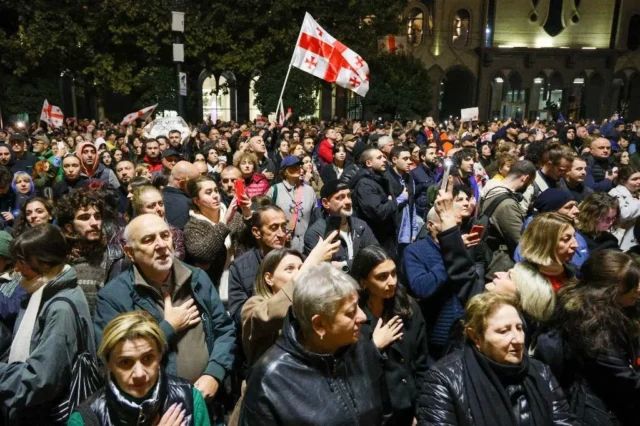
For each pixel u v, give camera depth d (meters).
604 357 2.53
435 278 3.13
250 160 6.04
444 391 2.32
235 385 3.32
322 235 4.19
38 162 7.50
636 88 37.44
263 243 3.51
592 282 2.71
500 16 35.59
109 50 22.00
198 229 3.71
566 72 36.12
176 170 4.93
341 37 22.25
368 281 2.79
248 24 21.70
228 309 3.40
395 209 5.39
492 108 36.22
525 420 2.25
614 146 11.93
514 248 4.21
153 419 2.14
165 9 20.66
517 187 4.53
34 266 2.57
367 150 5.35
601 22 36.22
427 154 8.11
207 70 23.58
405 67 27.48
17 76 23.34
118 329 2.08
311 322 2.04
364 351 2.24
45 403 2.45
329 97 31.42
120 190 6.73
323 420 1.99
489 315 2.30
